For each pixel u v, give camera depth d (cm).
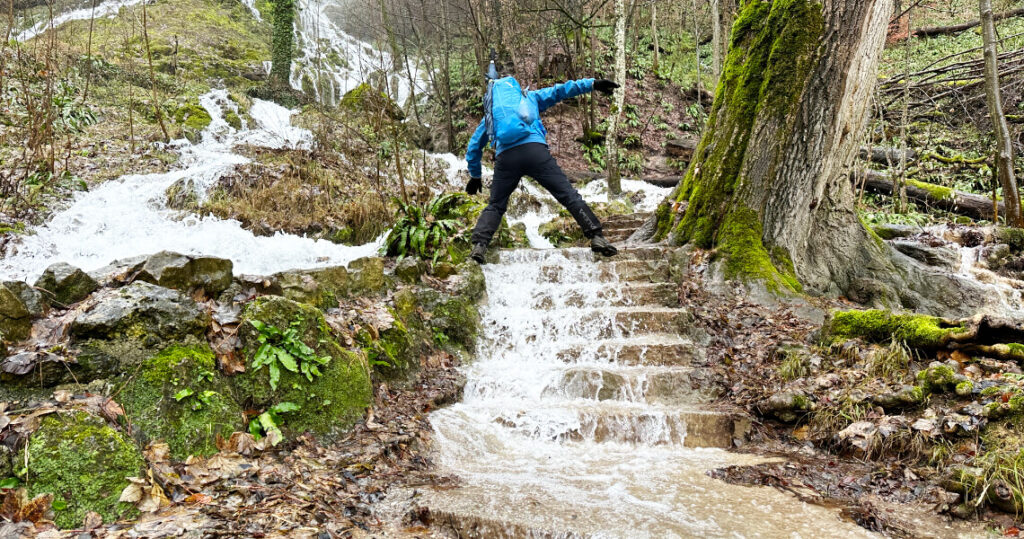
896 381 331
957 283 590
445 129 1330
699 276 534
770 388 365
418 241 509
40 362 233
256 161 841
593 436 339
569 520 228
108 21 1469
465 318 454
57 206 624
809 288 550
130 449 224
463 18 1502
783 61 546
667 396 378
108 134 886
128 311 263
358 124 1191
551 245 736
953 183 1008
